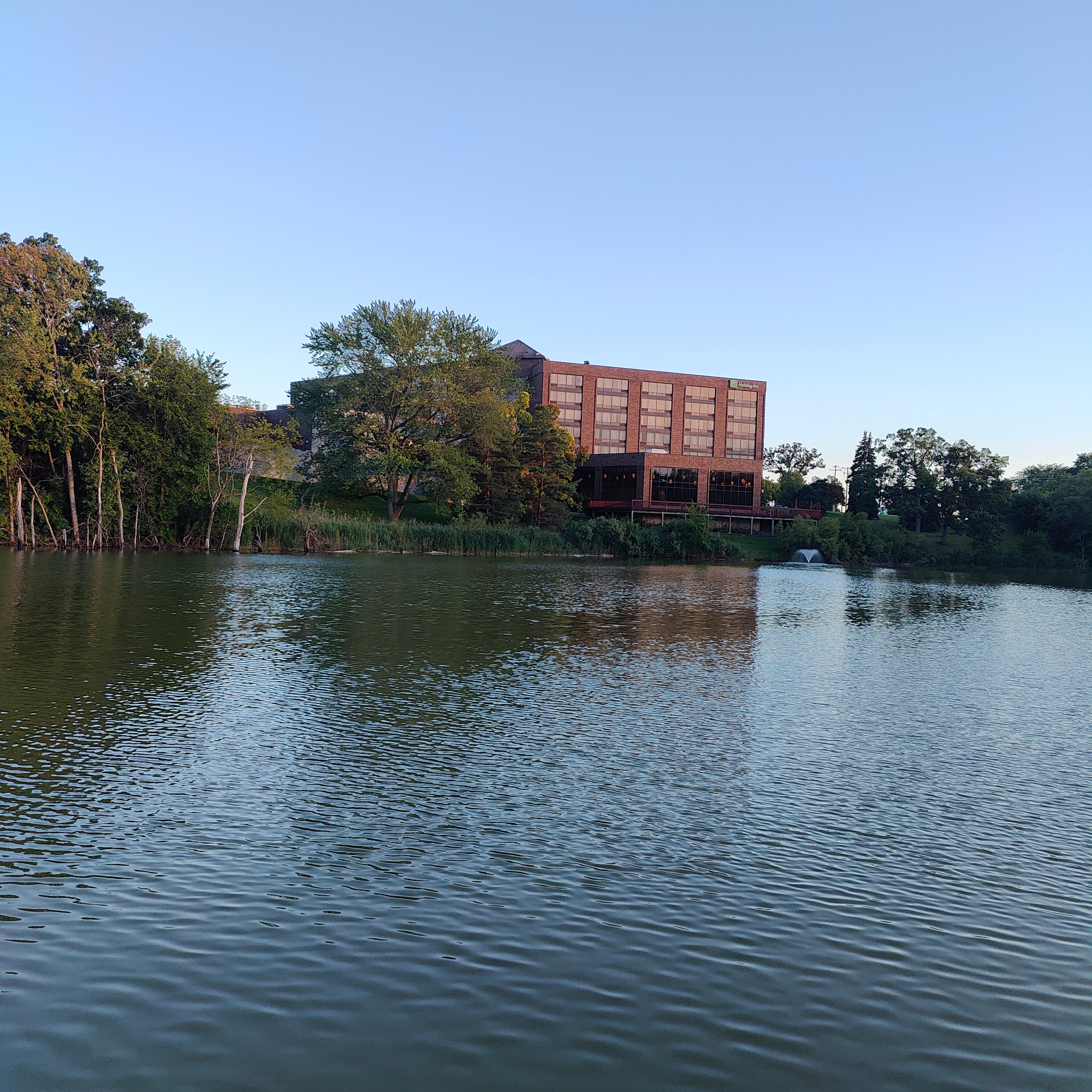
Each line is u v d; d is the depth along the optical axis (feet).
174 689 52.70
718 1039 18.70
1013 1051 18.62
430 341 280.92
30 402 201.77
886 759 42.68
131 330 219.41
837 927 24.23
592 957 22.06
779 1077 17.44
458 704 51.67
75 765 37.19
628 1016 19.39
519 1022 19.04
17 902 24.03
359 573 159.63
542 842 30.01
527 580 157.99
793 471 558.15
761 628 98.84
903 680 66.33
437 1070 17.30
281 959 21.38
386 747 41.55
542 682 59.72
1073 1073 17.92
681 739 45.11
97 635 72.49
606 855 29.04
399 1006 19.51
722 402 485.56
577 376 458.91
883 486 457.68
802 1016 19.70
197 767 37.42
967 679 67.87
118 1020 18.63
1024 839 31.73
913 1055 18.35
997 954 22.93
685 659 72.95
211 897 24.80
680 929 23.75
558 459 331.77
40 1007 19.01
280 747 40.93
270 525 235.81
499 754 41.04
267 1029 18.47
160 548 220.64
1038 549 368.89
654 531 329.52
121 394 219.61
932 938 23.72
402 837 30.07
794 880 27.45
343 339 273.95
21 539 204.33
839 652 81.30
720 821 32.89
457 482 274.98
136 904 24.16
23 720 44.50
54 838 29.04
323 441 300.20
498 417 287.48
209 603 99.35
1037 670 73.15
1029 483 643.86
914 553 369.91
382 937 22.71
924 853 30.17
